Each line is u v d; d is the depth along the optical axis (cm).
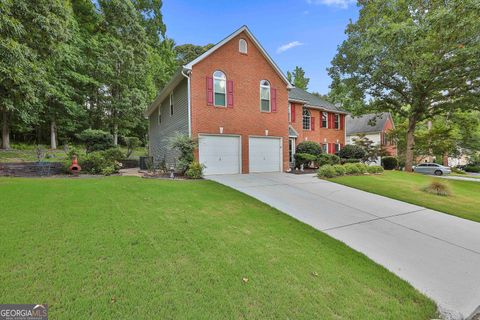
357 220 585
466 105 1559
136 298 246
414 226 562
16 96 1064
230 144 1195
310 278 315
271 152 1317
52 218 438
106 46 2083
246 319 232
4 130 1658
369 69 1633
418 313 269
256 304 255
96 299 240
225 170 1184
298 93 2047
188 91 1090
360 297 287
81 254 322
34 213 457
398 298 292
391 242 466
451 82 1459
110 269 293
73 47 1783
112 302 237
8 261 294
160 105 1672
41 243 344
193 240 393
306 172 1319
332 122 2178
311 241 438
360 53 1516
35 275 270
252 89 1250
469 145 2705
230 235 429
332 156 1528
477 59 1195
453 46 1246
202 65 1116
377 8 1560
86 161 1118
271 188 867
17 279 261
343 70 1834
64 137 2223
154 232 411
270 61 1292
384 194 865
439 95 1647
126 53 2162
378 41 1422
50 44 1109
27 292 243
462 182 1394
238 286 282
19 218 428
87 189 675
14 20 872
